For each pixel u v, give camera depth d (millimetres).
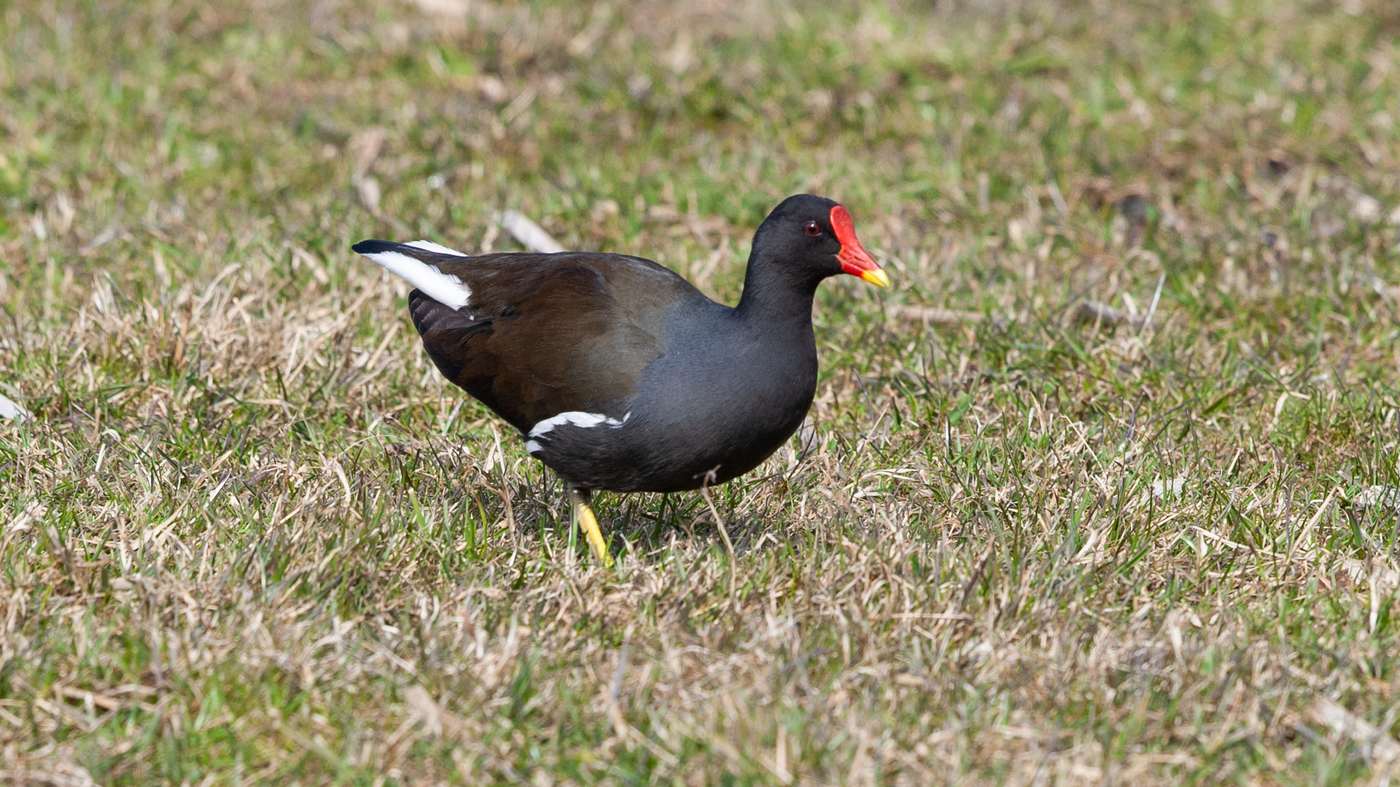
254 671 8320
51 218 14922
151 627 8531
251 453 11125
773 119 17906
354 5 20641
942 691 8305
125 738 7910
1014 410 12188
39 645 8484
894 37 19859
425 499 10562
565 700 8188
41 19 19844
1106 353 12969
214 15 20000
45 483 10430
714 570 9461
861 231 15547
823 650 8656
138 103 17828
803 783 7656
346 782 7695
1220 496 10617
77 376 12148
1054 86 18547
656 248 15008
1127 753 7965
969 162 16781
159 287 13414
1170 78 18781
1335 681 8492
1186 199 16047
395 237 14953
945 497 10602
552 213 15766
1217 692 8328
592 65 18781
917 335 13281
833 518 10195
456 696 8242
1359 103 17922
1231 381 12547
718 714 8016
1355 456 11508
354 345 12750
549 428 9469
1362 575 9797
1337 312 13766
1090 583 9477
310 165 16625
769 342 9156
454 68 18984
